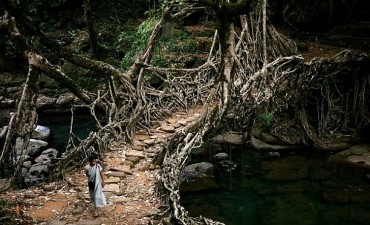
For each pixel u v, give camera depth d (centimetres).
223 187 1241
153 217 830
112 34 2150
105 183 980
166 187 869
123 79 1359
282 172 1360
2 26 1168
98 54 2030
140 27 1603
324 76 1579
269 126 1589
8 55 2017
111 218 831
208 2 997
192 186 1234
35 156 1393
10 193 942
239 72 1452
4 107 1841
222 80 1127
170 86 1603
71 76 1942
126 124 1268
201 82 1705
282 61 1492
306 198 1185
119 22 2205
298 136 1586
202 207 1123
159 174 975
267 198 1180
